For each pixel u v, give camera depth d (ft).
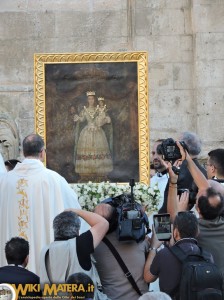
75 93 36.99
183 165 30.42
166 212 28.96
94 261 26.22
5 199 28.73
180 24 47.24
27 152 28.91
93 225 24.67
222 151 29.43
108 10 47.32
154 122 46.93
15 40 47.26
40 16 47.39
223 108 46.75
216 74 46.78
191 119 46.98
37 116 36.86
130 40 47.24
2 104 47.11
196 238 25.25
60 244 24.26
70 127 36.94
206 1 46.98
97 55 36.91
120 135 36.86
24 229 28.50
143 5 47.21
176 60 47.14
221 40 46.88
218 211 25.68
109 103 36.96
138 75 36.94
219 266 25.49
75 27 47.19
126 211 26.07
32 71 47.37
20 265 24.12
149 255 26.03
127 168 36.76
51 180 28.58
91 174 36.91
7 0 47.42
